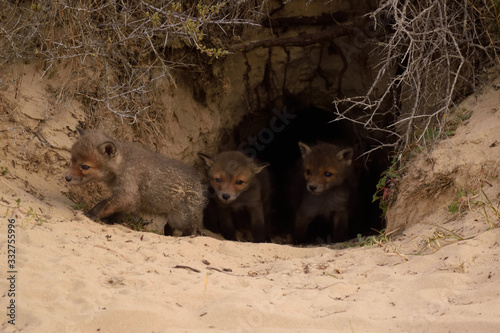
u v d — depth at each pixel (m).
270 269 8.41
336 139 17.66
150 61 13.14
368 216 16.88
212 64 14.15
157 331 5.86
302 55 15.28
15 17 11.74
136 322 5.96
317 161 14.51
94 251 7.96
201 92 14.48
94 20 12.27
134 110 12.82
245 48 13.95
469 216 8.96
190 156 14.47
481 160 9.73
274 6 14.51
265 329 5.84
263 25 14.47
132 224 10.98
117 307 6.19
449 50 11.55
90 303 6.33
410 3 11.49
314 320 6.06
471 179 9.65
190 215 11.46
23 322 5.90
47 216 9.35
